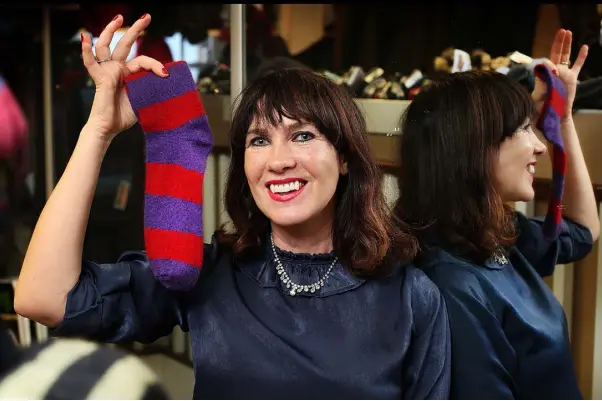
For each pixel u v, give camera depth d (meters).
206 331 0.78
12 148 1.60
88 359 0.48
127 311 0.76
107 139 0.76
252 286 0.81
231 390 0.75
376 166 0.83
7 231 1.62
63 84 1.68
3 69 1.64
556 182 0.99
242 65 1.45
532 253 1.08
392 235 0.86
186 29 1.52
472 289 0.86
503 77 0.94
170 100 0.76
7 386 0.45
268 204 0.77
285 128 0.76
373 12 1.45
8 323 1.19
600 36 1.25
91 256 1.60
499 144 0.92
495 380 0.83
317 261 0.81
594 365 1.26
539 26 1.33
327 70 1.51
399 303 0.81
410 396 0.77
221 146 1.46
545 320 0.92
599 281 1.24
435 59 1.39
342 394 0.73
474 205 0.91
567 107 1.07
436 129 0.94
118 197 1.60
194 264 0.74
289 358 0.75
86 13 1.61
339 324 0.78
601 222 1.22
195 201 0.75
